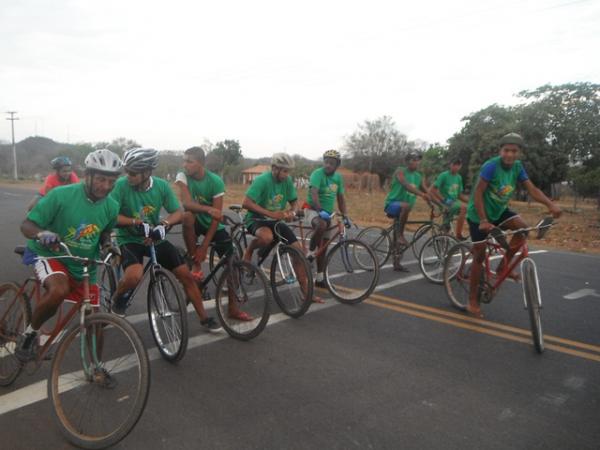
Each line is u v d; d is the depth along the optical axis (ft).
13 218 45.32
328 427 9.73
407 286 21.16
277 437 9.35
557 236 42.80
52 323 14.58
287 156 16.84
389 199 24.30
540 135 95.86
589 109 94.73
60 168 21.50
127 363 9.48
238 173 161.89
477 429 9.79
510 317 17.07
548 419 10.25
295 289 17.21
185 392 11.10
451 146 109.91
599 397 11.28
